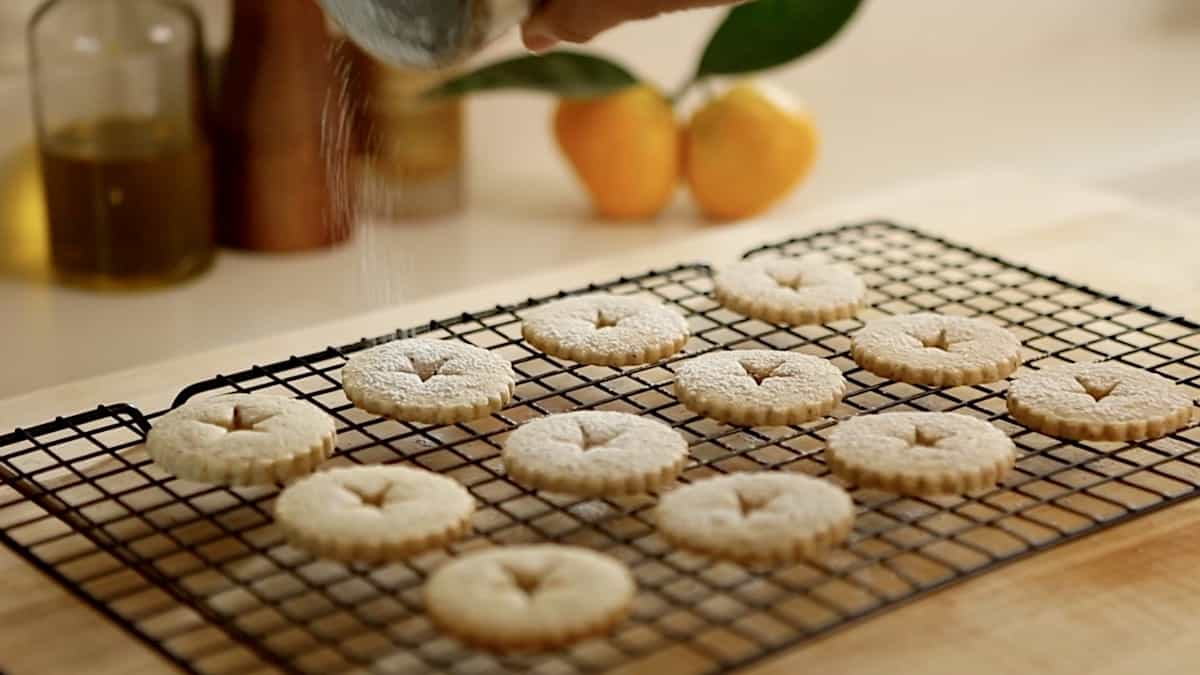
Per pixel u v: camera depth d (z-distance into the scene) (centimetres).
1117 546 89
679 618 84
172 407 95
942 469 89
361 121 122
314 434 91
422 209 125
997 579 87
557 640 81
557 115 124
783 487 88
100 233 114
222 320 112
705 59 121
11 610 85
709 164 123
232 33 117
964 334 100
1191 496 90
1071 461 93
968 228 118
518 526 89
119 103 114
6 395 104
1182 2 169
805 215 119
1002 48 156
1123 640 84
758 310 103
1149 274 112
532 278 111
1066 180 133
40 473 90
